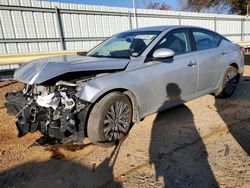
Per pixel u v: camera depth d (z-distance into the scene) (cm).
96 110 314
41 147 342
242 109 462
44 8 1054
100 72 333
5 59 784
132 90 342
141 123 409
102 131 319
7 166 299
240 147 320
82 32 1188
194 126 392
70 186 259
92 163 299
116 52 401
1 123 436
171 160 297
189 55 425
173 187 249
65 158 313
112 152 322
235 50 536
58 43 1120
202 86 458
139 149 326
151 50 379
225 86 516
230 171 270
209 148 321
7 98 372
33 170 290
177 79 401
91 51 449
